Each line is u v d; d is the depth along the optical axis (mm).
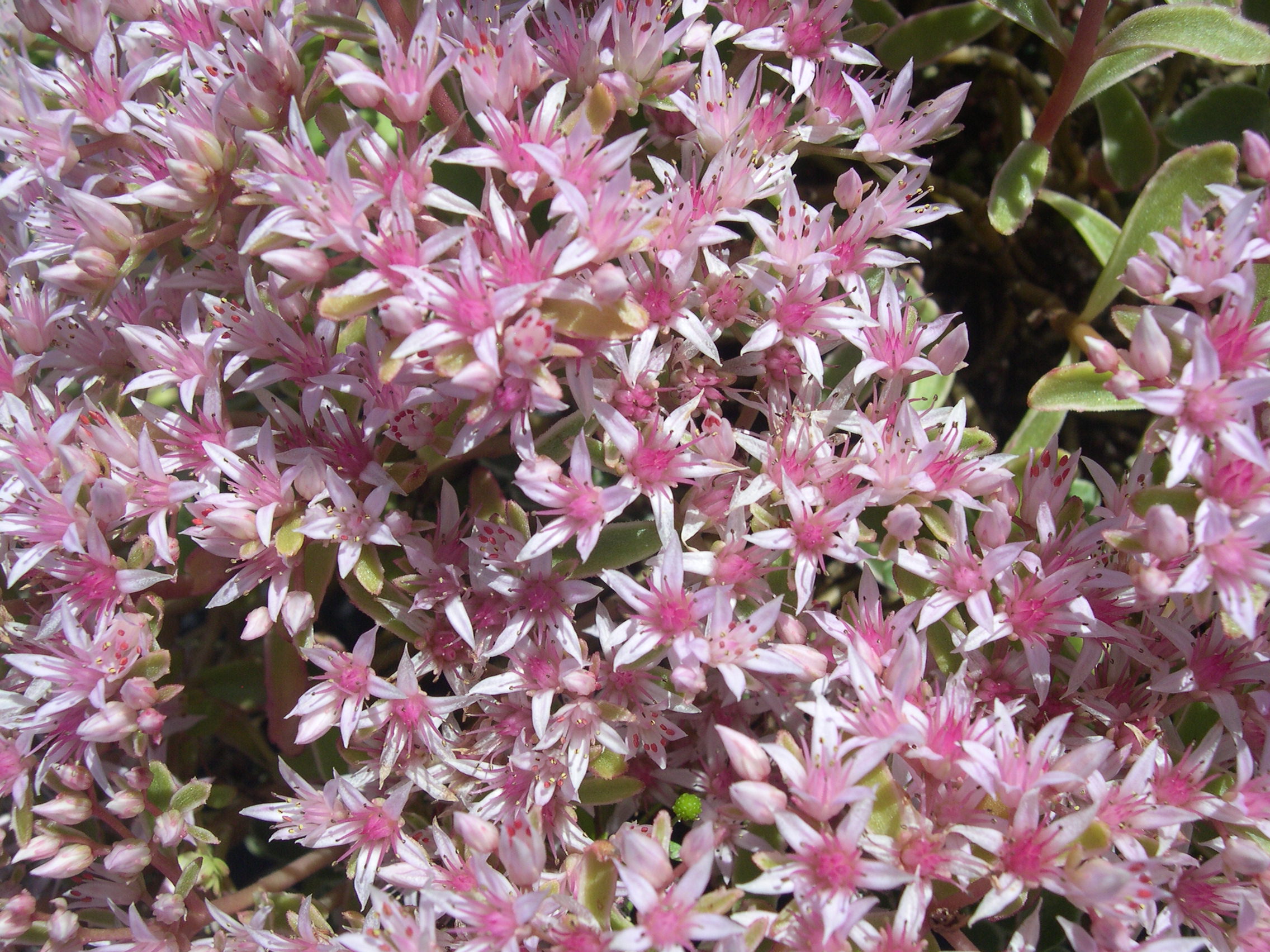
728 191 120
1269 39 125
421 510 166
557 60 125
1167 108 174
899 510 113
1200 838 122
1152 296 115
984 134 182
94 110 128
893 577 133
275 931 129
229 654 172
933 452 116
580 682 114
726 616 110
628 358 116
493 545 120
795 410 122
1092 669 117
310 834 121
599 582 141
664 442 115
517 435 109
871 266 132
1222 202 115
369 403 120
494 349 102
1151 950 101
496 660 129
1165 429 109
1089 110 176
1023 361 176
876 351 123
